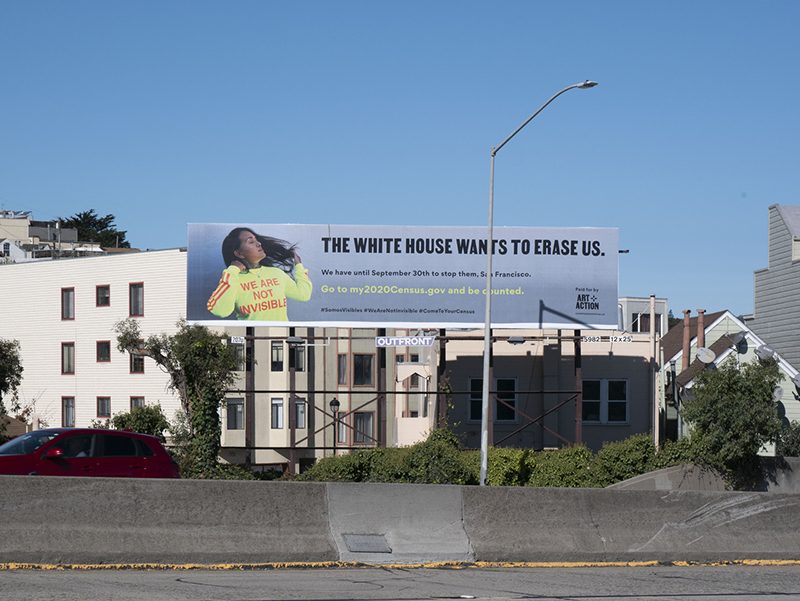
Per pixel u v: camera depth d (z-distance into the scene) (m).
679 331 54.47
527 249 40.47
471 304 40.44
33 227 118.75
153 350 43.19
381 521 15.96
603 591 13.38
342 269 40.53
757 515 17.64
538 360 42.81
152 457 23.00
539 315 40.38
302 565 15.08
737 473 32.84
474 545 16.09
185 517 14.89
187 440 39.53
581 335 42.34
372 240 40.53
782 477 32.78
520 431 41.22
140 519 14.66
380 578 14.10
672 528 17.12
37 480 14.26
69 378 66.38
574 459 34.00
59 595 11.59
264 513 15.34
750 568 16.47
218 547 14.86
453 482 30.78
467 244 40.53
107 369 64.44
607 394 42.78
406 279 40.50
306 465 60.75
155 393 61.84
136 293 63.69
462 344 43.12
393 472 31.31
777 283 55.56
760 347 42.44
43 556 13.93
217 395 39.19
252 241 40.56
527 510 16.62
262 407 60.72
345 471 31.69
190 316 40.47
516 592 13.06
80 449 22.23
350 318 40.47
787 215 55.28
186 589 12.41
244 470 38.31
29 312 68.62
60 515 14.25
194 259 40.56
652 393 41.44
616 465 33.75
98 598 11.47
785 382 45.75
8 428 61.19
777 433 33.31
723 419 32.41
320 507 15.72
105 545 14.28
